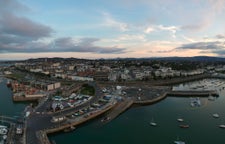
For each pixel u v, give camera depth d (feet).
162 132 492.95
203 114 634.84
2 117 554.87
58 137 459.32
